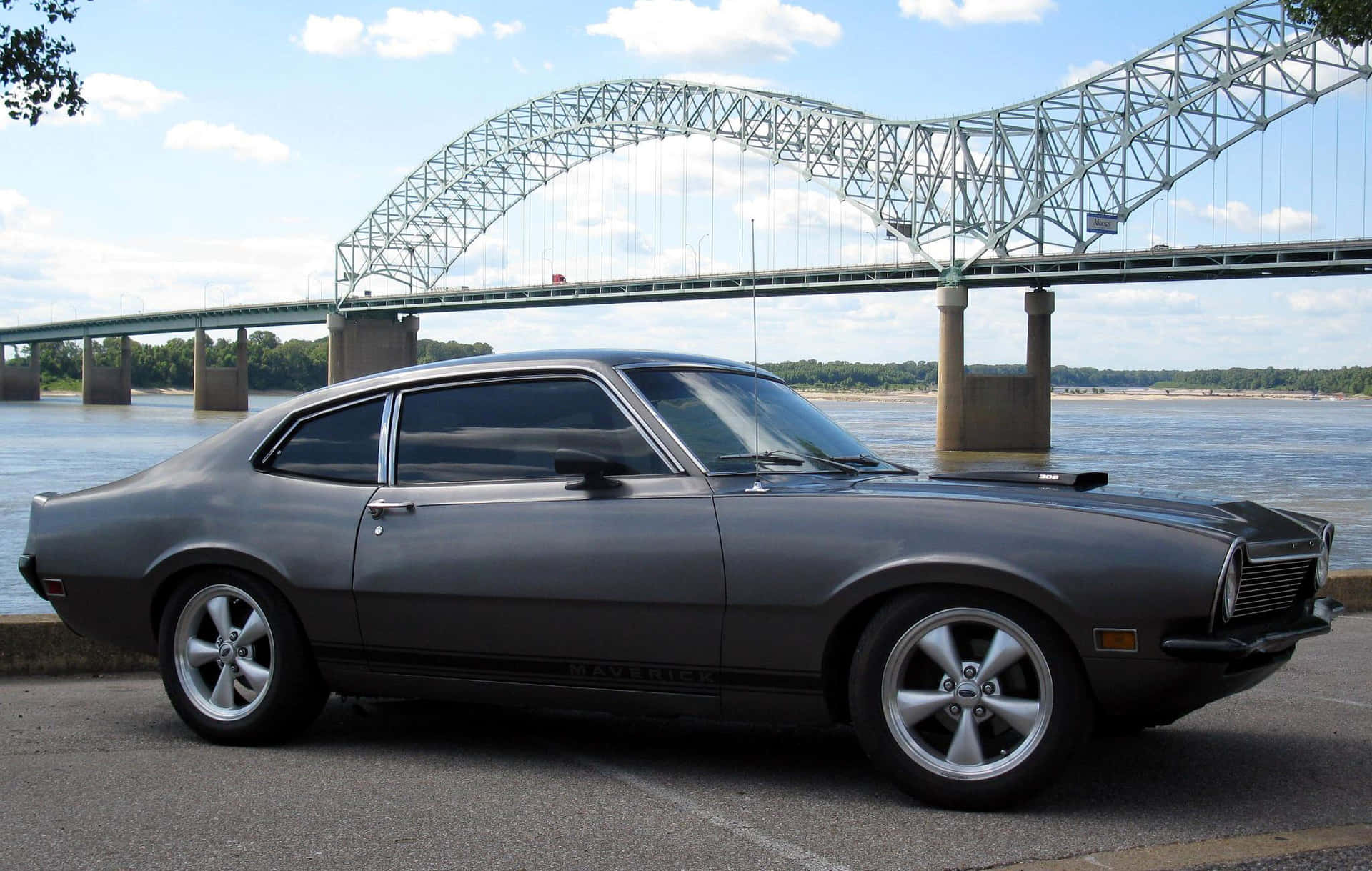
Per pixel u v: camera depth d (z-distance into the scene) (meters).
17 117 12.59
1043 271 86.56
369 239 139.50
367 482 4.17
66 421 108.50
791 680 3.56
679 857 3.03
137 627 4.45
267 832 3.25
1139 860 2.98
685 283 105.94
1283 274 79.12
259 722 4.20
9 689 5.46
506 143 128.50
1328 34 13.63
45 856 3.07
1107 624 3.23
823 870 2.93
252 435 4.40
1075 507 3.39
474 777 3.83
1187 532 3.27
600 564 3.74
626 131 116.12
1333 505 39.69
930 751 3.44
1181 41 84.94
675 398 3.97
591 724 4.63
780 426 4.13
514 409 4.08
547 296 117.12
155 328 160.50
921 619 3.42
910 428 107.69
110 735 4.46
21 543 27.31
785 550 3.54
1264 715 4.69
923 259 92.94
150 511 4.40
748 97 102.94
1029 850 3.06
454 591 3.92
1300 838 3.14
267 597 4.20
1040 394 87.19
